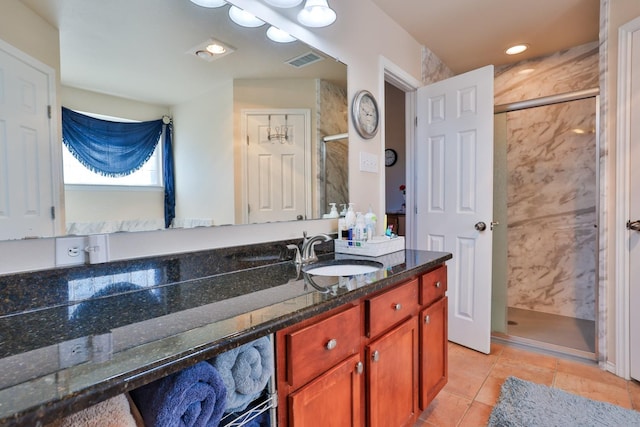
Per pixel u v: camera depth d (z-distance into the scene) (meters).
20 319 0.82
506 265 2.51
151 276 1.12
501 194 2.50
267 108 1.54
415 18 2.28
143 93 1.16
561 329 2.62
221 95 1.37
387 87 4.59
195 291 1.06
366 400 1.15
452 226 2.46
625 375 1.92
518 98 3.05
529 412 1.63
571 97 2.15
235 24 1.40
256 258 1.45
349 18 1.92
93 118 1.04
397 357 1.31
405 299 1.37
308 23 1.60
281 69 1.58
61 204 0.96
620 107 1.89
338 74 1.86
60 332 0.72
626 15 1.85
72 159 0.99
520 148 3.09
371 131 2.08
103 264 1.02
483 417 1.65
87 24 1.03
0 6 0.86
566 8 2.17
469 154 2.36
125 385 0.53
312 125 1.73
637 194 1.83
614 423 1.53
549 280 3.00
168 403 0.61
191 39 1.28
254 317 0.80
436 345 1.62
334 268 1.56
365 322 1.15
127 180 1.10
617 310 1.95
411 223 2.77
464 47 2.72
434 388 1.60
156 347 0.63
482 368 2.12
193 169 1.28
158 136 1.19
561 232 2.93
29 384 0.50
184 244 1.24
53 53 0.96
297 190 1.67
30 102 0.91
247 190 1.46
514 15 2.26
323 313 0.97
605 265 2.01
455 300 2.48
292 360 0.86
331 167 1.84
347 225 1.77
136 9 1.14
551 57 2.88
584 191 2.81
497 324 2.56
